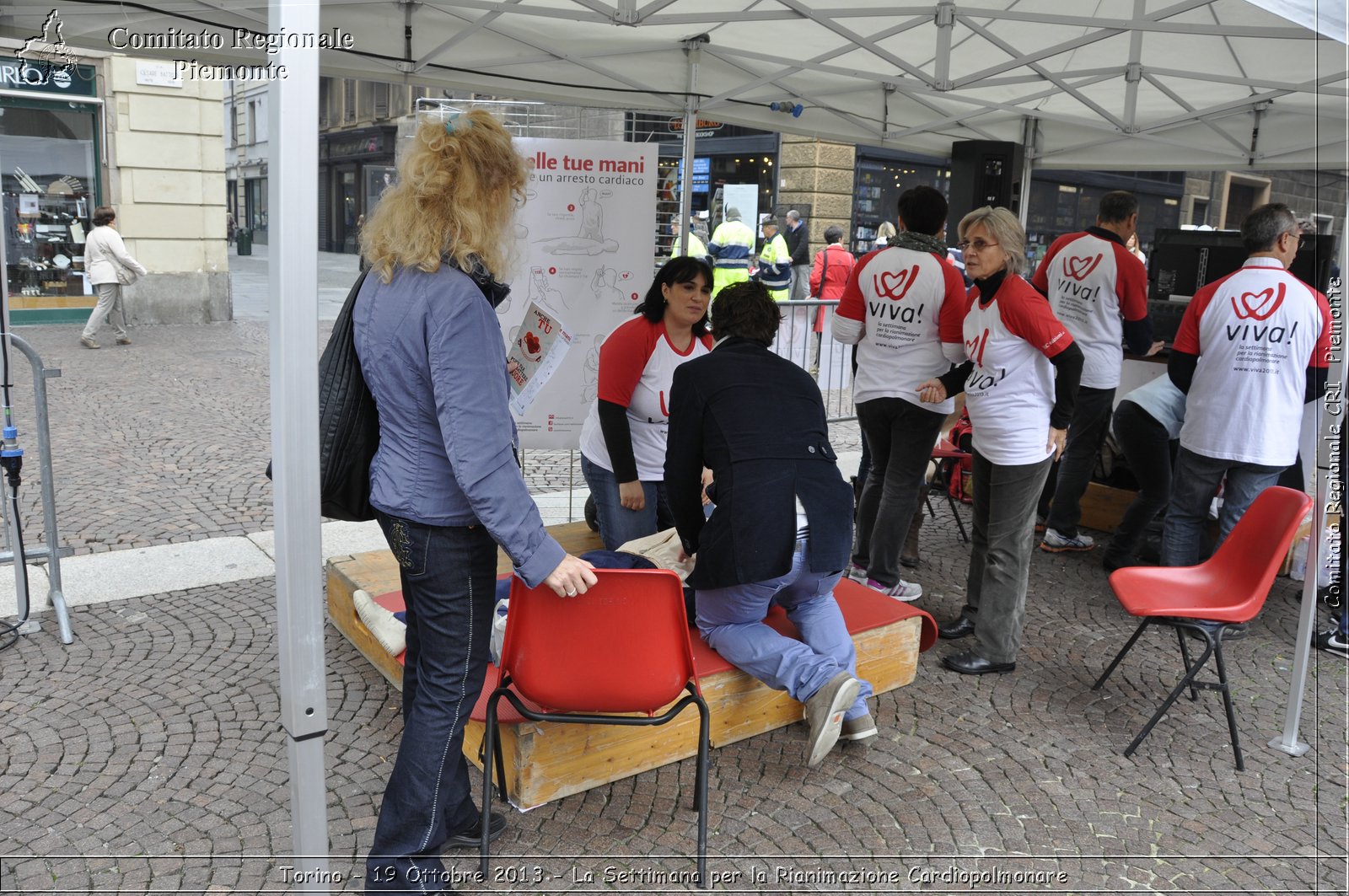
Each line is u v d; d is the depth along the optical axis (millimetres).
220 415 8750
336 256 31219
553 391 5344
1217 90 6254
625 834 2990
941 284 4414
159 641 4238
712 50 5512
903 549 5594
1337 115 5852
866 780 3355
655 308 3941
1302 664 3625
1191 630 3750
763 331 3379
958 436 6520
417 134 2350
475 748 3277
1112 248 5355
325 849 2092
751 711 3557
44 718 3568
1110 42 5664
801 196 14945
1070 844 3051
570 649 2693
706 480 3861
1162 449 5285
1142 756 3592
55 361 11148
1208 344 4559
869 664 3912
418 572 2414
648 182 5195
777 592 3371
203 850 2867
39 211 14117
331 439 2357
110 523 5781
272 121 1830
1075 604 5074
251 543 5508
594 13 4496
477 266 2303
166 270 14797
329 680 3904
